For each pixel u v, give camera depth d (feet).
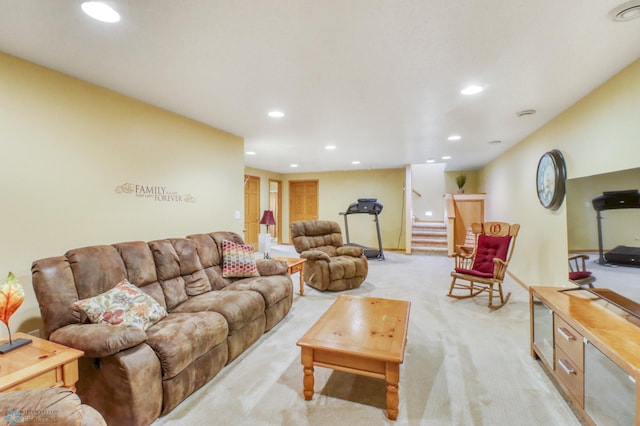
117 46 6.01
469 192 25.85
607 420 4.59
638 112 6.49
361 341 6.01
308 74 7.30
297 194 28.50
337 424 5.44
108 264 6.77
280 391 6.40
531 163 13.06
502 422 5.46
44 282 5.69
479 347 8.30
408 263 20.31
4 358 4.65
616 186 5.91
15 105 6.43
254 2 4.64
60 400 2.77
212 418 5.59
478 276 11.87
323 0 4.59
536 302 7.59
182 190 10.69
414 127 12.02
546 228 11.50
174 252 8.59
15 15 4.93
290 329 9.54
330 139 14.26
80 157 7.61
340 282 13.64
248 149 16.76
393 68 6.96
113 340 5.03
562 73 7.17
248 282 9.52
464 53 6.27
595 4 4.67
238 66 6.88
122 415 5.10
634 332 5.03
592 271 6.71
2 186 6.26
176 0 4.58
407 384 6.63
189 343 6.00
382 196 25.80
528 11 4.86
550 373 6.93
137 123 9.04
